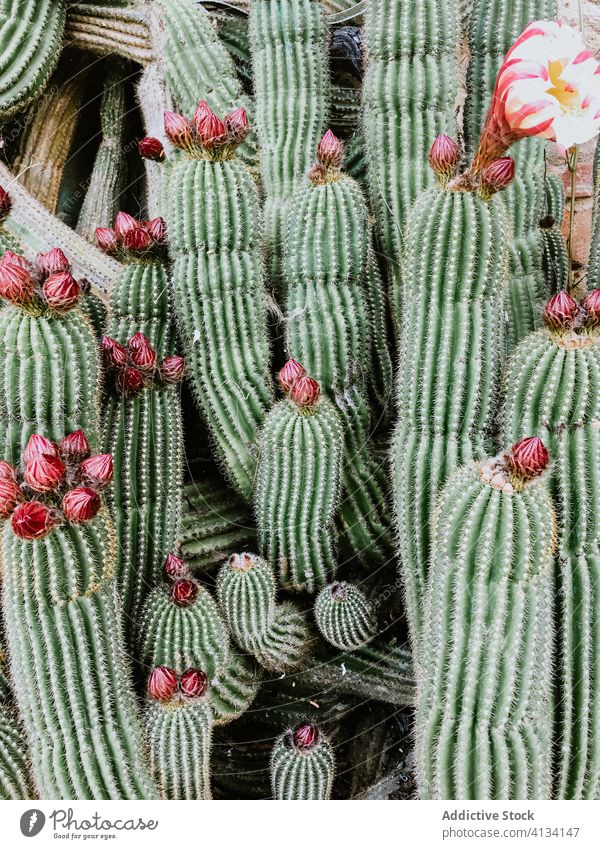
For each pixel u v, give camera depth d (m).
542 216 1.18
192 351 1.06
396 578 1.10
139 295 1.07
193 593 0.95
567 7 1.45
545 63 0.88
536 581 0.81
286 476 1.00
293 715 1.08
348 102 1.36
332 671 1.06
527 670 0.81
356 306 1.06
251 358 1.06
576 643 0.87
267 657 1.01
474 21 1.12
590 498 0.87
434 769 0.84
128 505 0.99
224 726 1.09
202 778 0.94
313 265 1.05
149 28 1.30
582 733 0.87
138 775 0.87
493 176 0.91
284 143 1.19
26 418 0.89
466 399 0.94
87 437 0.92
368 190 1.15
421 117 1.07
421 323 0.95
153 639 0.95
